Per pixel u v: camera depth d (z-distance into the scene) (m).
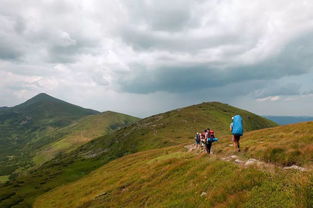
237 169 13.67
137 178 24.83
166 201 14.23
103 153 188.75
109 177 44.66
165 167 22.66
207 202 11.45
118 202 19.77
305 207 8.06
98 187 37.62
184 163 20.44
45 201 58.16
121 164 73.88
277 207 8.83
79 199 33.47
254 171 12.39
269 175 11.59
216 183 13.09
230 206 10.18
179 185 16.03
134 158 76.50
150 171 24.38
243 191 10.85
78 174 139.12
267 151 18.27
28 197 99.56
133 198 18.83
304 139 19.52
